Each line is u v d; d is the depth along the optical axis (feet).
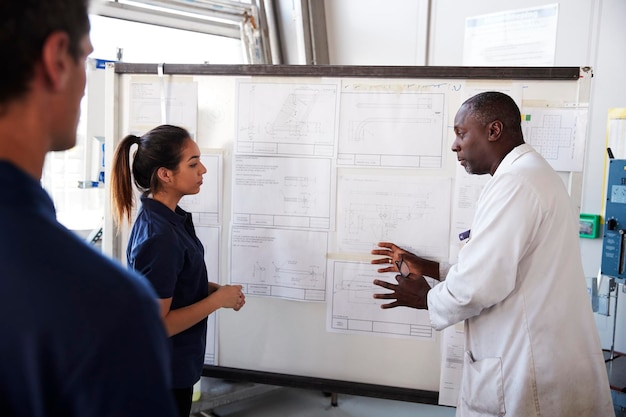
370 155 5.86
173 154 4.49
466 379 4.47
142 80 6.27
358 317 6.05
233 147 6.15
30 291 1.34
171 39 9.32
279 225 6.12
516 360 4.09
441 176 5.73
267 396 8.48
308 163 5.99
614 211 7.11
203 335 4.91
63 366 1.37
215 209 6.26
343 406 8.22
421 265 5.73
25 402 1.37
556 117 5.51
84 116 7.69
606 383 4.14
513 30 8.48
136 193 6.19
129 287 1.48
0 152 1.44
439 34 9.23
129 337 1.42
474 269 3.99
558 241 4.04
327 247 6.03
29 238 1.39
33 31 1.39
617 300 7.81
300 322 6.21
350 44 10.11
